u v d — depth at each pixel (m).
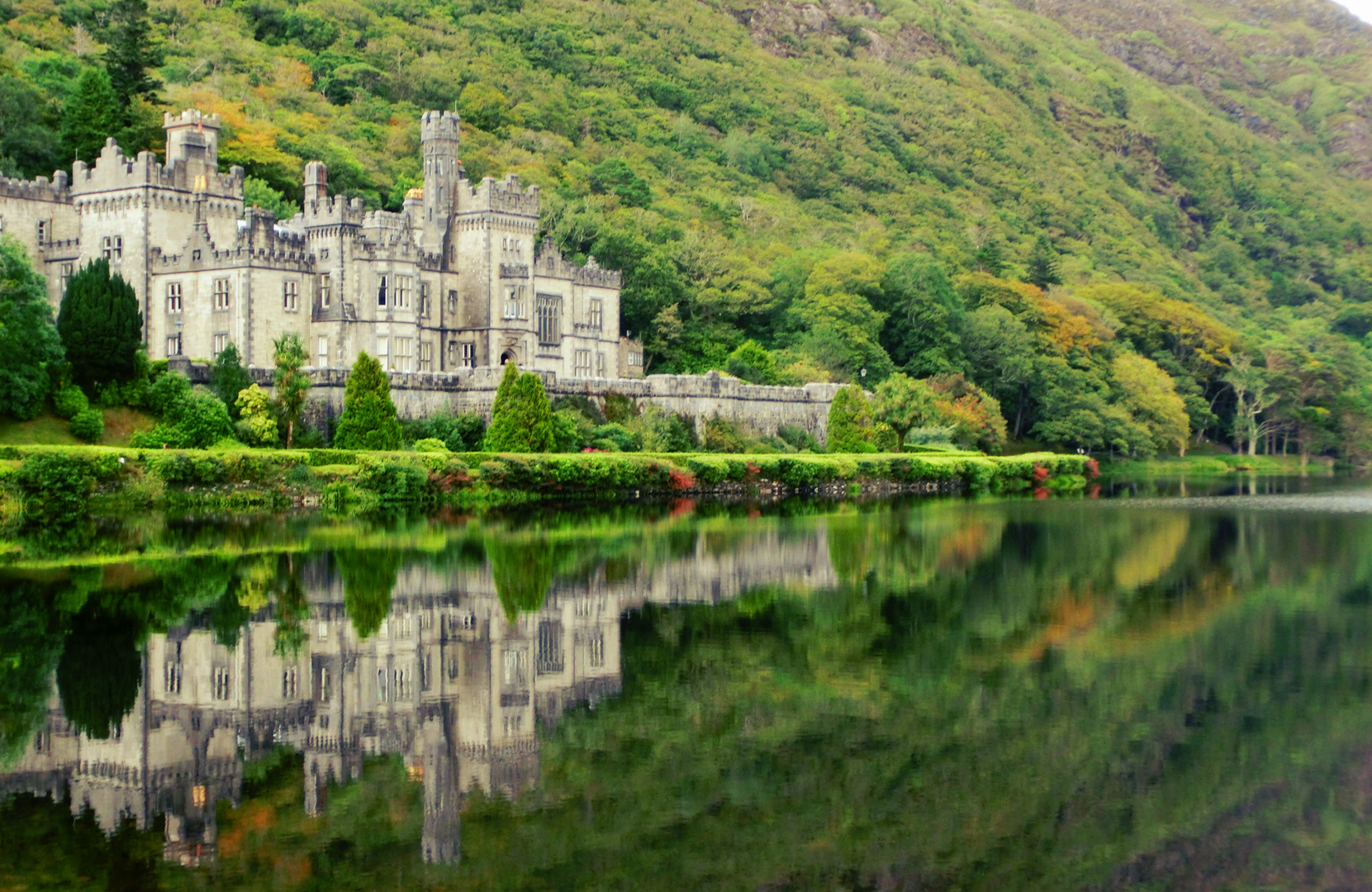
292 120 193.38
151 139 146.38
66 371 99.12
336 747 41.00
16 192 121.75
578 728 42.84
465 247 134.00
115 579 63.81
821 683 48.47
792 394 141.75
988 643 55.34
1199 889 33.34
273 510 92.06
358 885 32.12
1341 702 47.12
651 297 167.50
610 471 108.50
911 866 34.31
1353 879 33.66
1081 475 165.25
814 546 82.19
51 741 40.94
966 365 184.88
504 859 33.62
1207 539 92.88
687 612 59.78
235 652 50.84
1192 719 45.31
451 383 114.88
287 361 103.69
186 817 35.59
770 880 33.00
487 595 62.12
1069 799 38.03
